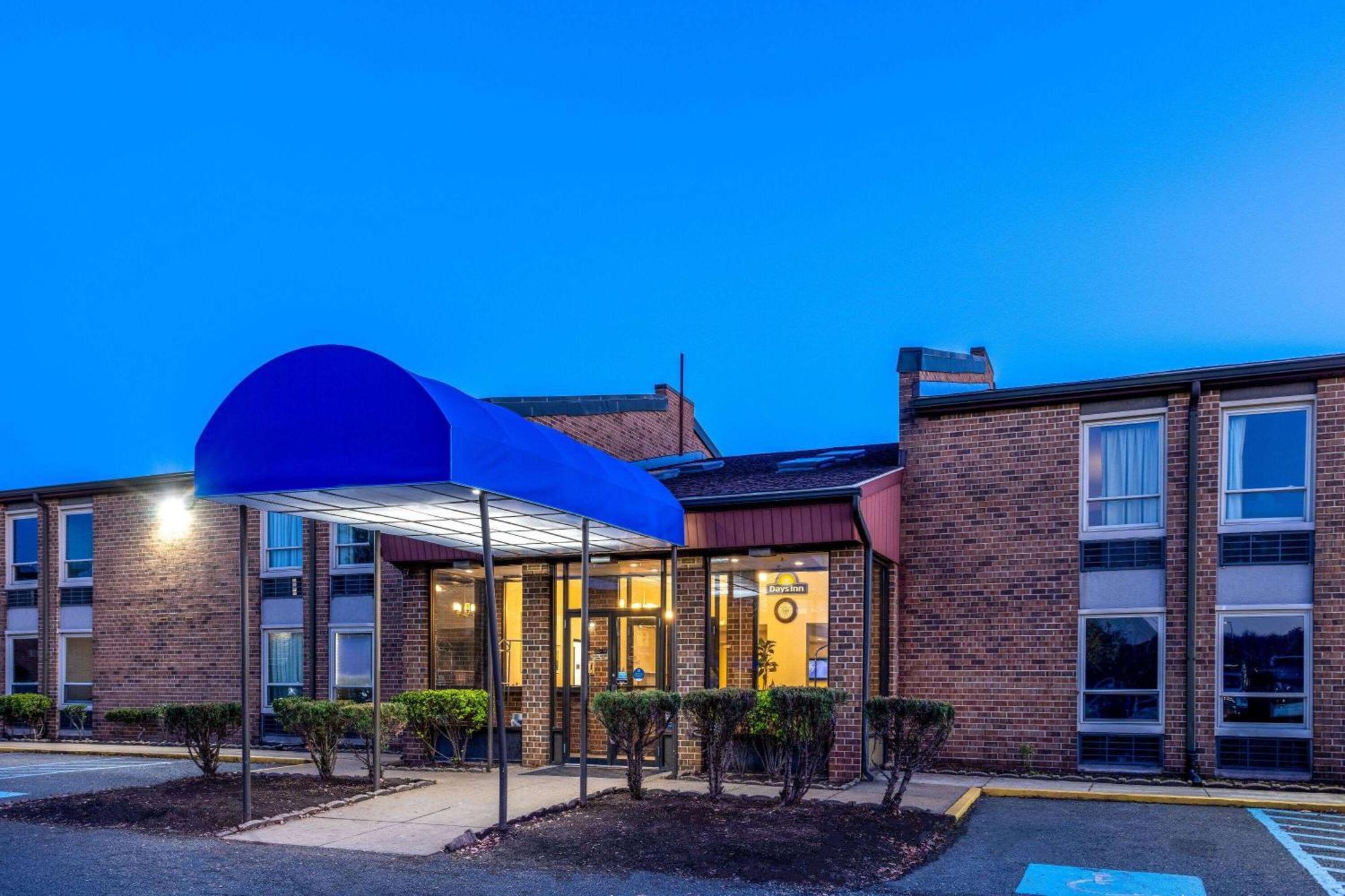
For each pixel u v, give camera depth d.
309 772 15.38
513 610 16.48
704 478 18.22
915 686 15.50
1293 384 13.88
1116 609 14.53
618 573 15.62
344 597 19.77
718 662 14.88
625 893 8.18
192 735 13.95
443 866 9.01
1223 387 14.20
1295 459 13.88
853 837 9.85
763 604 14.73
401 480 9.33
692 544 14.77
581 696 12.86
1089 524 14.90
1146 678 14.34
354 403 9.57
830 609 14.17
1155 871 9.05
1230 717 13.80
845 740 13.75
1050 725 14.68
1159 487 14.57
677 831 10.07
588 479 11.70
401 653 18.97
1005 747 14.87
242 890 8.27
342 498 10.59
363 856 9.41
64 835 10.38
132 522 22.19
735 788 13.11
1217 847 10.00
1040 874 8.94
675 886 8.41
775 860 9.06
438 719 15.49
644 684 15.29
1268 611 13.70
